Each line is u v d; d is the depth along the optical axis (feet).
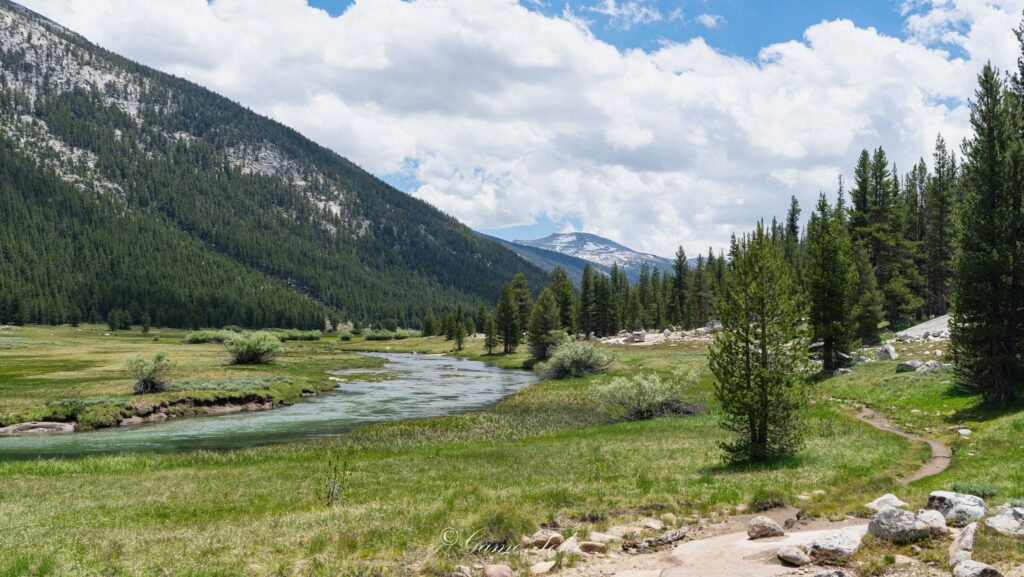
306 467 93.66
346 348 602.03
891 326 254.06
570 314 462.60
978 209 108.99
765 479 67.56
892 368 151.94
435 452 110.73
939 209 265.13
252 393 201.26
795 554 35.04
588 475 76.64
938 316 246.27
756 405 83.41
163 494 70.90
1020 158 105.19
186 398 186.91
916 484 60.49
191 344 547.08
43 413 158.20
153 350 399.24
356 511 56.85
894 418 113.80
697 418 144.97
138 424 164.25
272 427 158.40
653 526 49.57
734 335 85.71
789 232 432.25
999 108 108.78
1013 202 106.63
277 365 307.78
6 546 43.55
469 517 49.75
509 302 451.53
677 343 356.79
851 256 227.20
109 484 79.30
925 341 188.96
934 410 112.68
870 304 215.92
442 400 214.90
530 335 370.73
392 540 45.09
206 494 70.44
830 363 179.83
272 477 83.76
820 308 180.75
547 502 58.34
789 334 83.41
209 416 179.11
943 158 264.52
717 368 87.71
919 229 310.86
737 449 84.17
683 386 164.76
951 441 87.04
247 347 306.35
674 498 59.31
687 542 43.47
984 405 105.60
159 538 46.88
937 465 72.64
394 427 149.79
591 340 437.58
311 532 47.96
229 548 43.60
